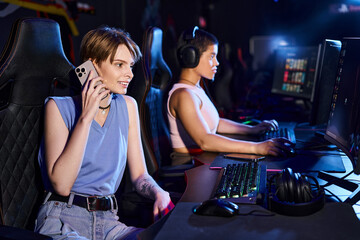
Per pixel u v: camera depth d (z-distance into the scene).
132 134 1.48
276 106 3.32
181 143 1.97
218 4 7.50
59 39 1.41
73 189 1.28
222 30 7.63
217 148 1.73
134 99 1.61
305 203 0.94
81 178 1.29
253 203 1.04
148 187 1.42
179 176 1.69
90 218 1.27
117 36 1.30
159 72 2.07
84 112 1.23
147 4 5.84
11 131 1.31
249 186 1.14
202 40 1.90
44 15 3.67
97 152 1.32
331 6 3.48
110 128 1.36
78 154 1.20
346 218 0.93
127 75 1.31
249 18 7.45
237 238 0.84
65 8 4.00
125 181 1.77
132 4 5.46
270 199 0.99
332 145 1.79
